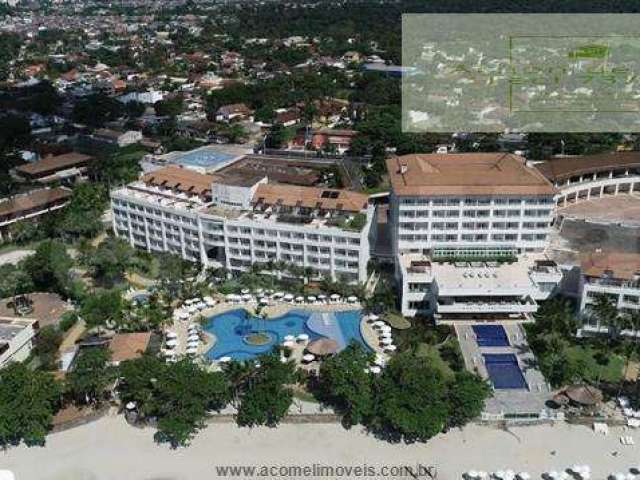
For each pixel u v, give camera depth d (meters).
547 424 121.88
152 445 119.19
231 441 119.69
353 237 165.62
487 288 150.75
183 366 125.62
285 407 121.88
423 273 156.00
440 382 122.75
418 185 164.00
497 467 111.94
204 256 182.75
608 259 150.38
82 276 182.75
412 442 118.38
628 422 120.81
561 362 133.12
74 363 135.25
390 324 153.12
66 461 115.81
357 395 120.50
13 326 146.12
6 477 111.44
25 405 117.75
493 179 165.12
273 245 174.25
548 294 157.88
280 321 157.88
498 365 138.25
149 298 166.12
